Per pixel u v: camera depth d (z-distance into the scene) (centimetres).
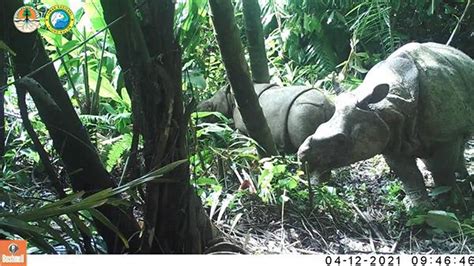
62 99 189
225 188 328
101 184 198
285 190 307
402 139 312
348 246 275
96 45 416
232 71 324
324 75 551
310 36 568
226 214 296
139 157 202
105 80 396
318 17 563
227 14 309
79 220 174
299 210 303
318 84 505
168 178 186
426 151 322
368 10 538
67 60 399
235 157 352
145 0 178
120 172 312
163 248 195
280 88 394
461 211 315
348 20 570
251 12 405
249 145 372
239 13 527
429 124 310
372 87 304
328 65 557
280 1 568
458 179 354
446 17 566
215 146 362
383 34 561
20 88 175
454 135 314
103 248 218
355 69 531
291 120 370
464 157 373
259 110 338
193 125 254
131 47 175
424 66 314
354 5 566
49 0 331
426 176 375
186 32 420
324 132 304
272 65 553
